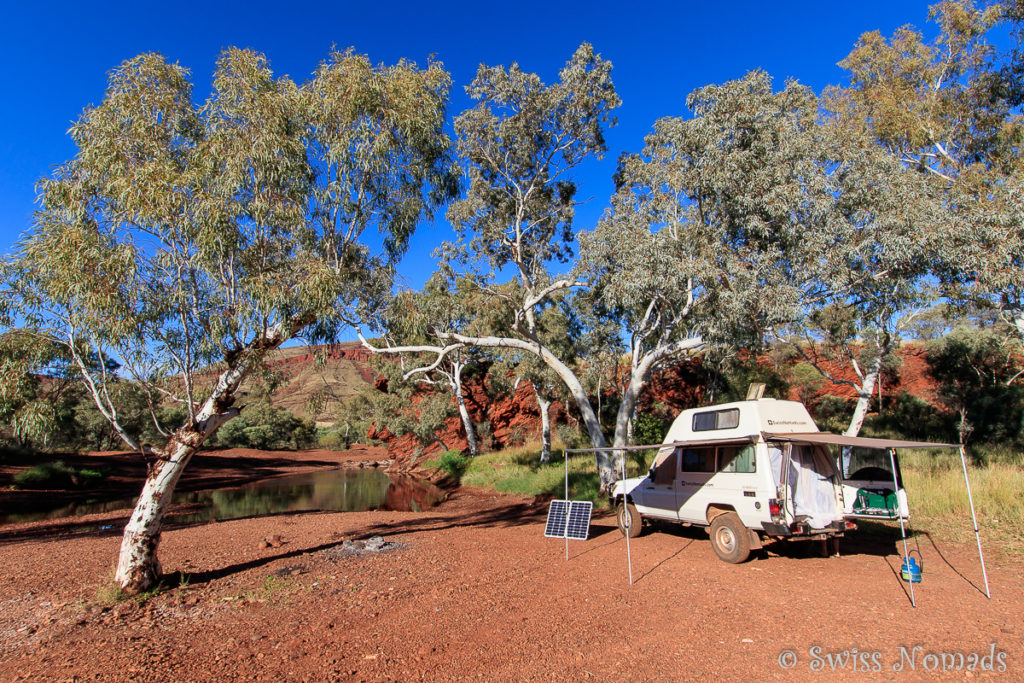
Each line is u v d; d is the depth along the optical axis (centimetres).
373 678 488
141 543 810
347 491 2875
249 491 2934
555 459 2795
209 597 786
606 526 1312
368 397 5116
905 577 744
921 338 2847
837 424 2577
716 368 2748
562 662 511
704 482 953
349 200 1028
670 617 633
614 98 1748
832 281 1175
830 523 834
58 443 4134
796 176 1243
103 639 618
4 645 617
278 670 513
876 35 1706
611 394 3419
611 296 1446
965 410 2153
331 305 920
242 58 899
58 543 1358
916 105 1638
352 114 994
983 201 1205
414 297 1332
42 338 795
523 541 1178
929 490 1203
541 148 1873
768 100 1376
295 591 800
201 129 929
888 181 1204
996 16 1484
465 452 3669
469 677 484
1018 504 1034
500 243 1917
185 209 802
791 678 461
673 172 1431
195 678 499
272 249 919
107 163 796
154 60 856
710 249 1264
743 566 858
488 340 1755
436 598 740
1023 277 1141
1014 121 1497
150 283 816
